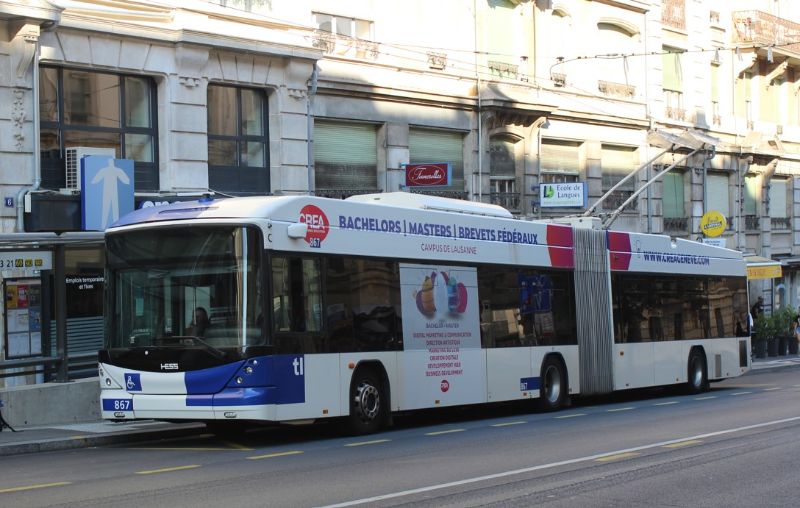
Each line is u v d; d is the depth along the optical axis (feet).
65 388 56.03
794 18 166.30
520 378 62.44
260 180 81.82
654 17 129.49
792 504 31.19
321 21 87.81
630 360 73.82
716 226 129.18
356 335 50.06
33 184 66.74
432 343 55.31
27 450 46.09
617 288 73.51
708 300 84.94
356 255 50.65
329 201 49.32
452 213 58.29
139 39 72.59
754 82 153.38
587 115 116.37
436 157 98.94
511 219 63.82
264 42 79.30
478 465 38.78
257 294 44.73
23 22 65.36
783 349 138.62
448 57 98.94
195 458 42.06
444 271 56.85
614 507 30.48
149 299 46.19
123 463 40.88
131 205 68.80
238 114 80.59
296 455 42.45
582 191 104.99
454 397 56.54
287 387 45.47
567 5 114.73
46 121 69.21
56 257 56.80
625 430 51.67
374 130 92.58
